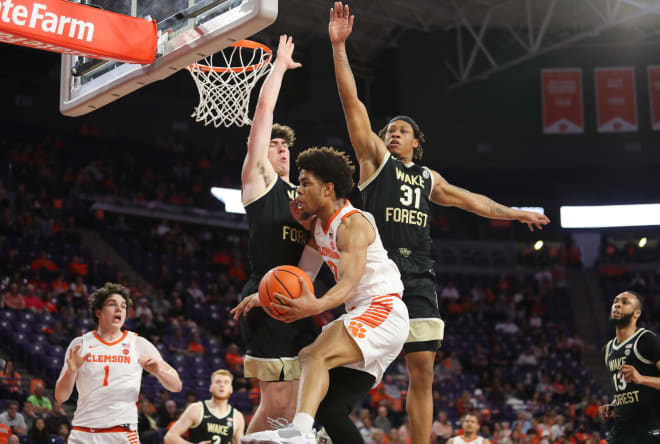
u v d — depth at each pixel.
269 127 3.99
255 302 3.74
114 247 20.33
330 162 3.26
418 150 4.54
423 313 4.02
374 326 3.13
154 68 4.22
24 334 13.75
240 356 15.79
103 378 4.82
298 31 24.52
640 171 25.73
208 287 20.12
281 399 3.85
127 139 23.97
